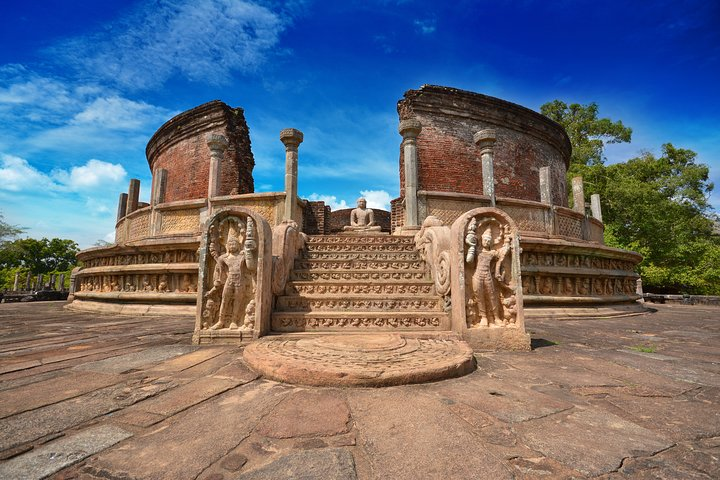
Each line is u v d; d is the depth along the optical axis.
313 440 1.91
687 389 2.87
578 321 8.21
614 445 1.87
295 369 2.92
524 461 1.70
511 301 4.67
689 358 4.05
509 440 1.92
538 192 15.93
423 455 1.75
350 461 1.68
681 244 22.08
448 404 2.46
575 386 2.93
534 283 9.17
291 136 9.51
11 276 33.47
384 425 2.11
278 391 2.74
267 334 4.81
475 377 3.18
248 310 4.72
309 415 2.26
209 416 2.24
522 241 8.86
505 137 15.32
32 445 1.83
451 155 14.32
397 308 5.43
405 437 1.95
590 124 29.34
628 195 22.33
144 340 5.01
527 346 4.49
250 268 4.76
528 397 2.63
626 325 7.44
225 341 4.60
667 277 20.41
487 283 4.63
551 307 9.05
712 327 7.12
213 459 1.70
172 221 11.05
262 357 3.31
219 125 15.78
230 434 1.98
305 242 7.71
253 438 1.93
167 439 1.92
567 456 1.74
